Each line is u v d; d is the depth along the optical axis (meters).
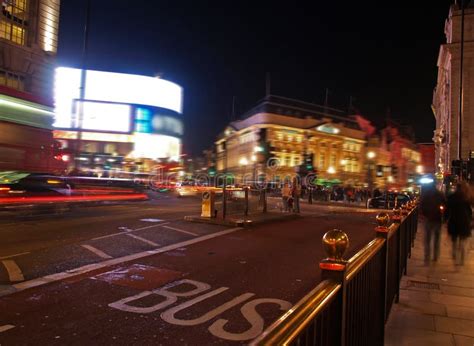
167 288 6.49
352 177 105.81
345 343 2.62
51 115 20.61
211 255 9.26
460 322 5.22
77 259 8.31
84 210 19.22
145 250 9.54
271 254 9.61
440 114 60.75
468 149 41.69
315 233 13.55
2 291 6.05
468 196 9.22
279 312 5.47
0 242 9.93
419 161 109.69
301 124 100.94
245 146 102.25
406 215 8.39
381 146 108.81
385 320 4.80
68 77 77.56
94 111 86.12
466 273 8.20
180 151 102.00
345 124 111.00
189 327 4.85
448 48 43.59
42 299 5.73
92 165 55.72
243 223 14.18
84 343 4.31
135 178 51.31
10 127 17.94
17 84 33.34
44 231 11.75
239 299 6.02
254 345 1.44
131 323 4.92
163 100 96.19
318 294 2.12
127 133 88.81
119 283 6.67
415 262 9.43
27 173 19.42
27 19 34.84
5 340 4.32
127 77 89.62
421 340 4.61
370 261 3.75
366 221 18.67
